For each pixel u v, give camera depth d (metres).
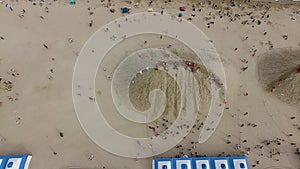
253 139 48.88
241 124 49.94
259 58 55.72
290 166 47.09
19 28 55.97
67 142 47.19
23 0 58.44
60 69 52.81
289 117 51.03
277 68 53.81
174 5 60.03
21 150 46.22
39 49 54.34
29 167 44.91
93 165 45.72
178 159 44.53
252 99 52.09
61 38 55.53
